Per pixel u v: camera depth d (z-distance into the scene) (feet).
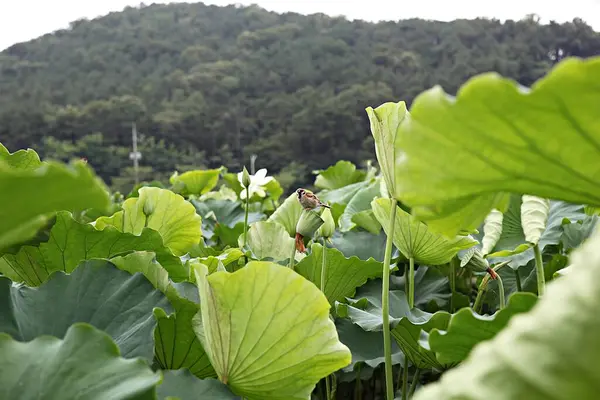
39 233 3.35
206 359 3.67
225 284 2.95
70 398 2.23
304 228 5.32
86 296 3.47
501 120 1.48
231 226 11.64
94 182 1.37
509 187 1.72
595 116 1.41
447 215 1.85
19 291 3.37
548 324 1.07
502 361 1.08
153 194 6.59
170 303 3.50
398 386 5.67
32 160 4.99
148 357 3.21
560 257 6.25
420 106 1.53
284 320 2.98
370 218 7.36
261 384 3.12
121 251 4.90
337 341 3.02
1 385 2.24
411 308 5.42
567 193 1.70
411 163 1.68
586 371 1.01
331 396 5.56
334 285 5.95
